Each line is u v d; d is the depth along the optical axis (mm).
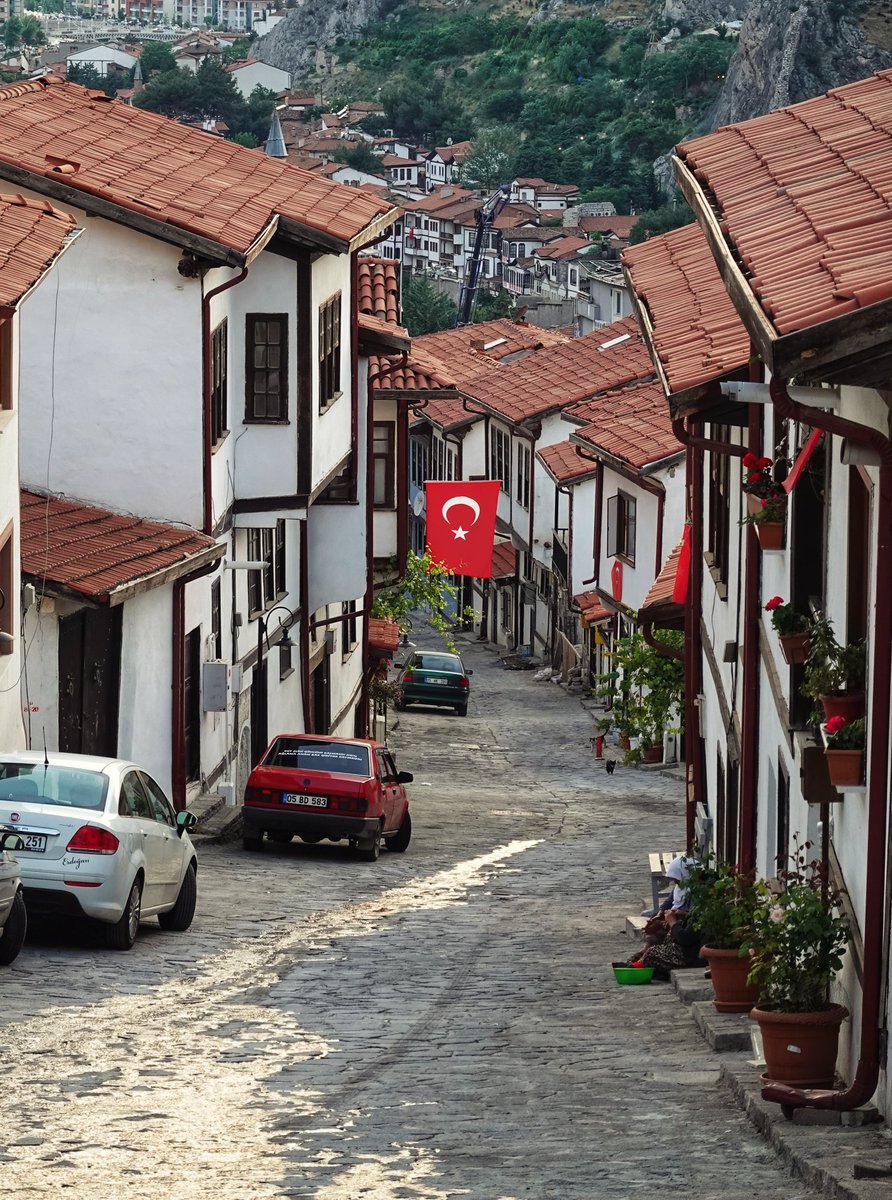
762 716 15992
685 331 16453
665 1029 13867
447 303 155875
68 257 26188
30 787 16656
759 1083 10742
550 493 65625
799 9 191000
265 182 30375
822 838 11742
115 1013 13938
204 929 19078
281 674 33781
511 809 35594
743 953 11883
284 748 26844
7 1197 8312
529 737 49719
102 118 30766
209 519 26656
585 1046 13125
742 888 14289
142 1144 9656
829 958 10430
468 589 81750
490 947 18688
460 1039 13438
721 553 20578
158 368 26359
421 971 17016
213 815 27797
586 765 44281
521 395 66812
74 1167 9039
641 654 34094
